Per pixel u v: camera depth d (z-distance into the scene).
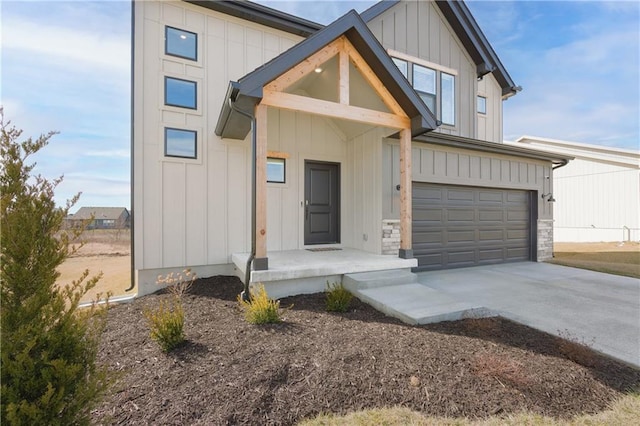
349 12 4.92
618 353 3.12
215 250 5.99
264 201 4.48
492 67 10.15
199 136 5.86
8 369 1.38
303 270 4.76
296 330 3.44
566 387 2.50
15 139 1.58
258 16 6.20
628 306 4.66
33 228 1.53
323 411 2.24
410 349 3.01
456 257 7.85
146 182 5.44
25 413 1.34
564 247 13.27
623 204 14.41
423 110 5.54
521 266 8.20
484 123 10.64
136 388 2.38
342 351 2.93
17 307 1.49
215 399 2.26
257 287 4.58
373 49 5.07
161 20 5.56
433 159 7.45
